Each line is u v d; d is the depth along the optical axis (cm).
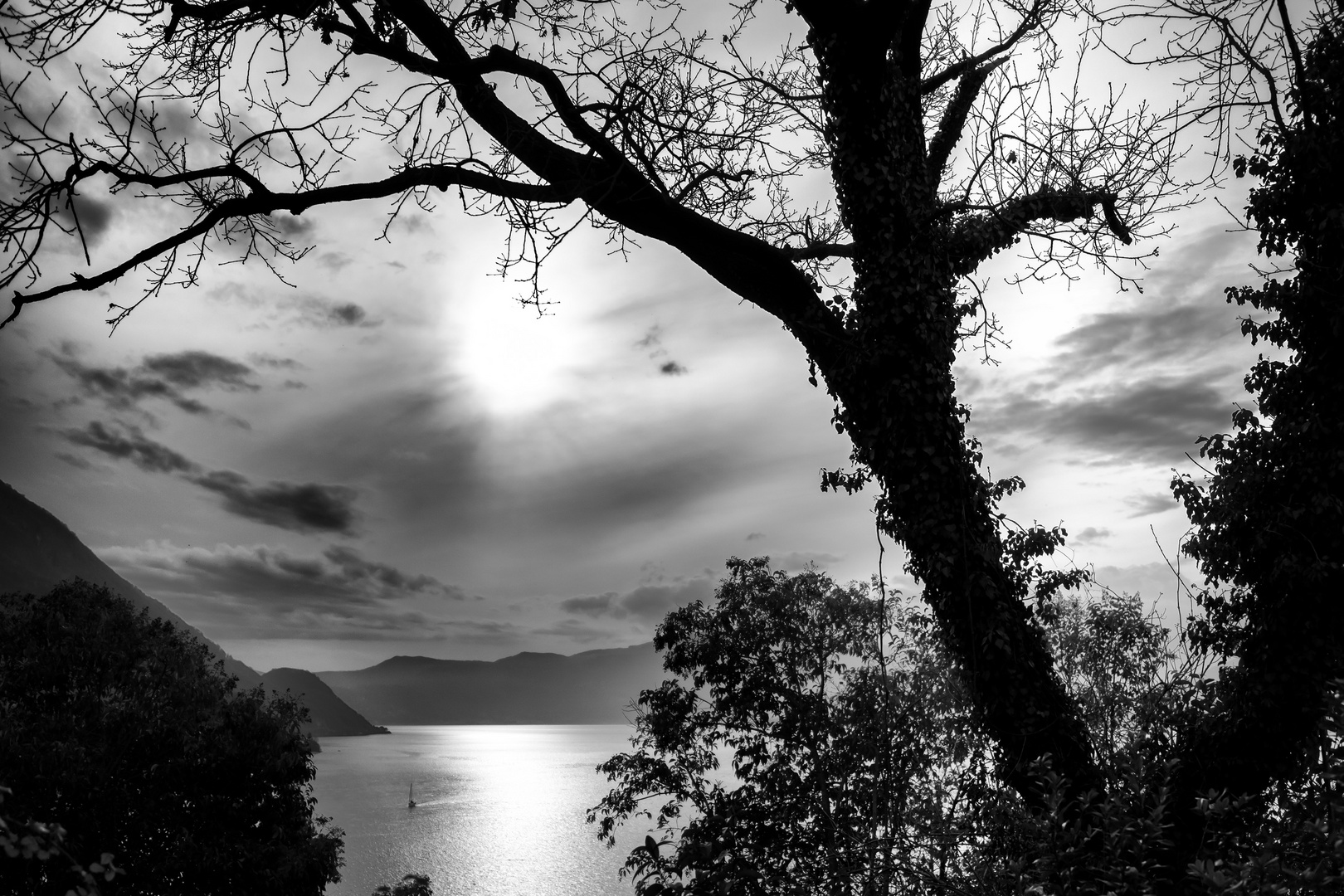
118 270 675
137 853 2055
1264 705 854
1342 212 860
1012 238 946
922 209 886
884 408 874
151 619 2553
